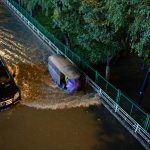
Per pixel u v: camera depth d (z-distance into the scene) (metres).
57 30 23.38
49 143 12.16
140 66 19.83
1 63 15.36
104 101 14.67
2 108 13.61
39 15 27.23
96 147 12.05
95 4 12.84
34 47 21.03
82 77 15.88
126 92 16.86
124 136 12.62
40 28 22.61
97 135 12.67
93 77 16.41
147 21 9.95
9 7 29.67
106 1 12.23
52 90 15.56
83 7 13.47
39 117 13.58
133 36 11.30
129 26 11.45
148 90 17.14
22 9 26.11
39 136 12.49
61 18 16.66
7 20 26.17
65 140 12.36
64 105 14.40
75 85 14.93
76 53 18.84
